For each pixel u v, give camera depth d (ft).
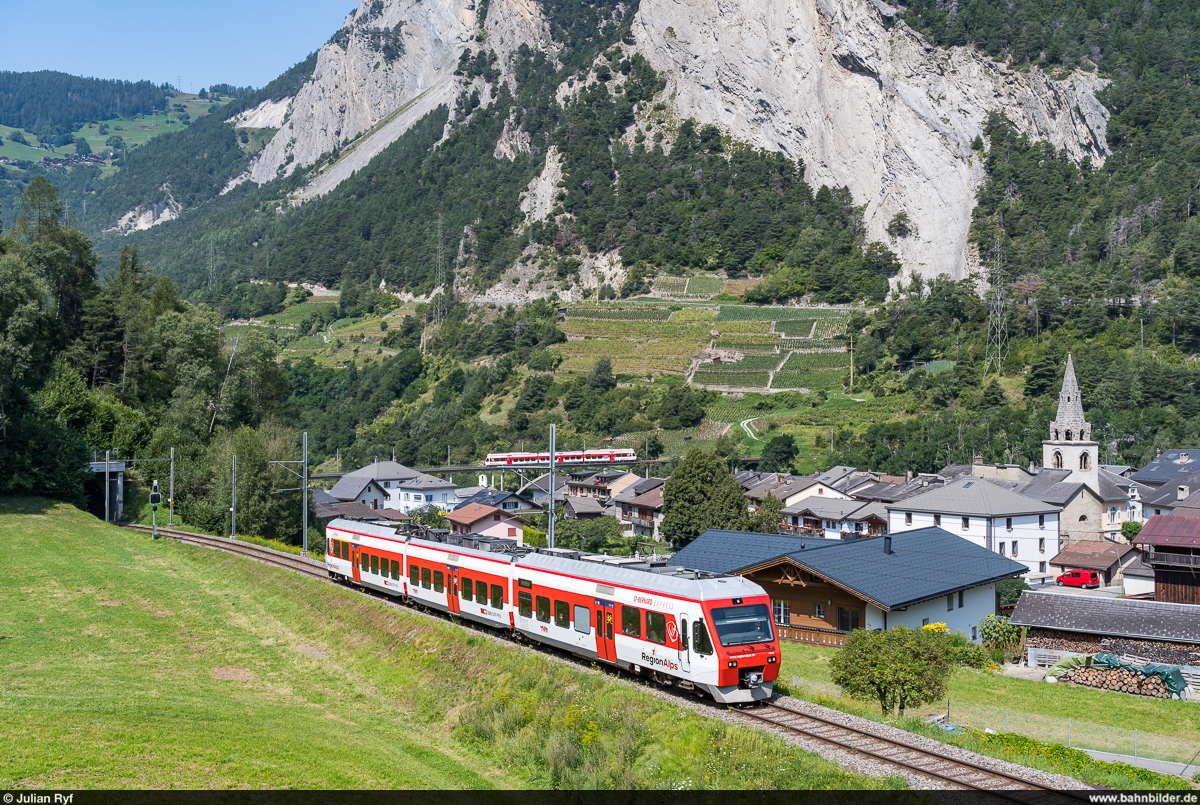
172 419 274.16
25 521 203.41
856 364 567.59
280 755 76.28
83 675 103.40
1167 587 184.55
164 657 116.37
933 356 561.84
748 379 568.41
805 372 570.05
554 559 102.17
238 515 222.89
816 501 324.80
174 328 290.56
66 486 232.53
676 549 301.43
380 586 135.95
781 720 77.92
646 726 77.92
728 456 424.46
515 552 111.45
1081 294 554.87
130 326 294.66
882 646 97.14
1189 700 128.67
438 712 97.76
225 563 172.14
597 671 91.81
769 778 64.85
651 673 87.86
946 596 157.07
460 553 117.19
